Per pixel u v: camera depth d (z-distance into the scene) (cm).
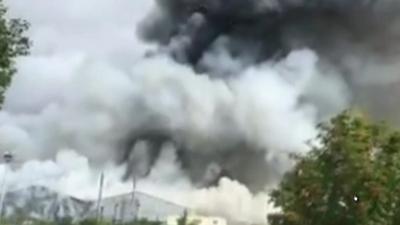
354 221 3403
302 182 3644
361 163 3466
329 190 3494
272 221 3825
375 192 3394
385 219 3431
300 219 3588
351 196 3447
